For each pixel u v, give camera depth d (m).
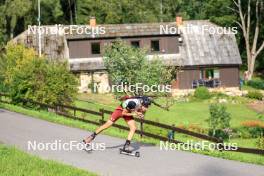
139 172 27.97
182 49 106.25
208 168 29.39
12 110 56.94
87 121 49.12
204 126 66.31
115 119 32.66
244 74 128.75
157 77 64.50
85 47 101.06
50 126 45.44
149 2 163.12
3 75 71.75
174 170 28.66
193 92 101.94
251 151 33.41
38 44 105.38
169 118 73.88
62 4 153.25
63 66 62.06
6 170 26.69
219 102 92.94
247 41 129.50
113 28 102.56
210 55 107.12
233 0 130.88
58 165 28.19
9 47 73.56
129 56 64.38
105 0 148.75
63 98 61.19
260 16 133.75
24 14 132.75
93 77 100.56
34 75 60.16
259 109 86.25
